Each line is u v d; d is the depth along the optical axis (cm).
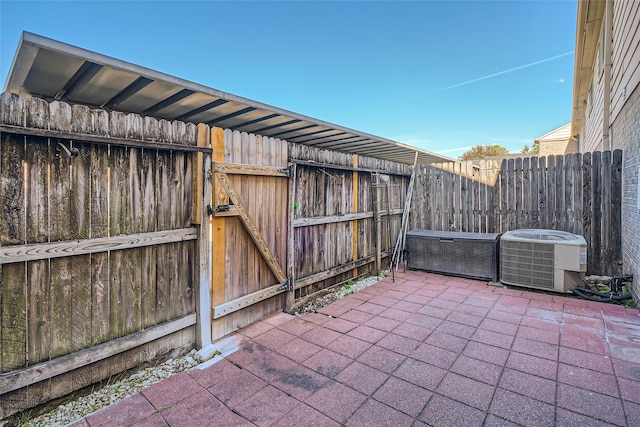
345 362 263
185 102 305
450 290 457
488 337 304
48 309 201
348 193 480
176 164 268
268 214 350
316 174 418
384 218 575
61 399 209
